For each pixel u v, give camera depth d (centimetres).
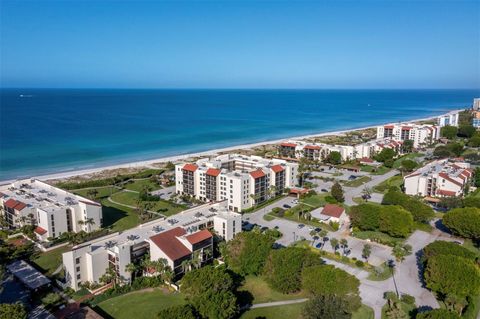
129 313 9731
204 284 9475
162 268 10856
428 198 18575
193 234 12038
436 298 10500
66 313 9706
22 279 11031
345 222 16025
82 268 10925
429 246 11869
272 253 11256
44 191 16700
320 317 8362
